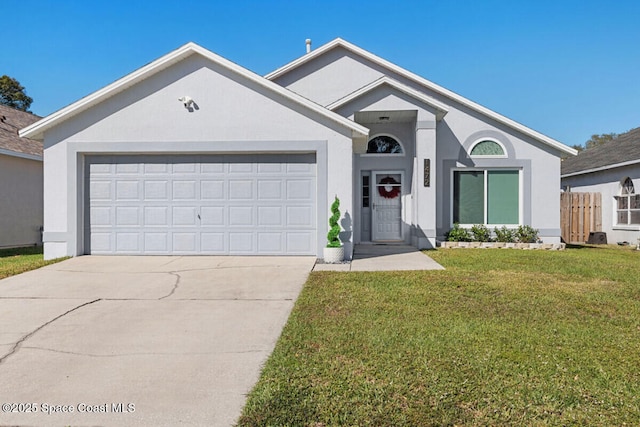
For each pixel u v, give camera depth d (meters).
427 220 12.12
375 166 13.84
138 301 6.00
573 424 2.73
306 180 9.66
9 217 13.50
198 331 4.70
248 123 9.51
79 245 9.69
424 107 11.99
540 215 13.22
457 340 4.24
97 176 9.80
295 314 5.23
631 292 6.39
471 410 2.91
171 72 9.55
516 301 5.81
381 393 3.14
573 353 3.91
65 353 4.07
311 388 3.24
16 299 6.10
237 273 7.86
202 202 9.75
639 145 15.77
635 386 3.25
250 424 2.78
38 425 2.82
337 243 9.17
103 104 9.59
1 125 15.01
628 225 14.72
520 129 13.02
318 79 14.41
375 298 5.97
